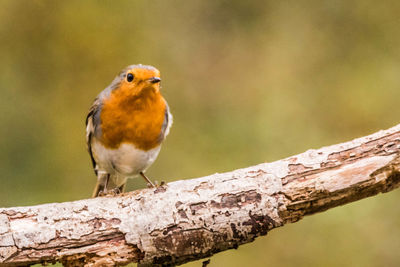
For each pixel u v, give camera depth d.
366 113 13.66
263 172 6.71
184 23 15.33
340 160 6.71
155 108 7.46
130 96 7.25
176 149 13.27
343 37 15.09
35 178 12.67
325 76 14.45
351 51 14.88
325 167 6.69
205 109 14.16
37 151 12.95
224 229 6.50
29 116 13.30
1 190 12.48
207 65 14.92
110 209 6.48
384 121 13.59
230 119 13.75
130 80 7.23
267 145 13.23
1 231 6.20
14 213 6.36
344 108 13.82
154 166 12.98
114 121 7.41
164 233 6.41
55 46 13.91
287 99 14.04
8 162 12.80
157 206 6.48
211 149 13.27
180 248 6.46
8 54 13.81
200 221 6.45
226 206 6.52
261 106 14.04
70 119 13.32
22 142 13.03
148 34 14.63
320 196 6.64
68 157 12.91
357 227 11.86
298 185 6.62
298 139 13.32
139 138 7.49
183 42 15.10
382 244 11.66
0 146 12.89
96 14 14.15
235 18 15.62
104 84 13.75
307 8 15.59
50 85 13.66
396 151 6.69
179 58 14.88
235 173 6.75
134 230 6.38
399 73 14.20
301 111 13.81
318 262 11.67
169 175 12.89
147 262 6.47
